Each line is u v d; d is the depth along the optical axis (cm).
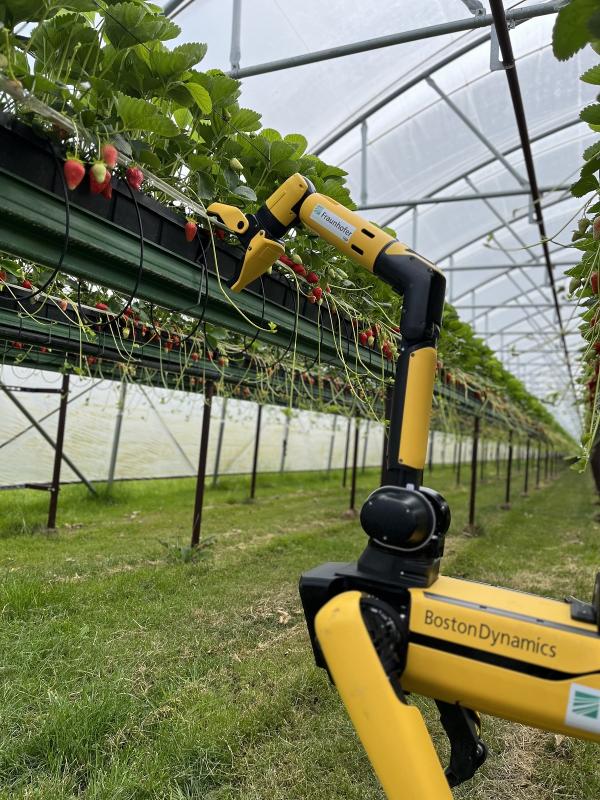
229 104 181
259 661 284
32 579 392
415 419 125
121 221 157
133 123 140
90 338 351
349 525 707
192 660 283
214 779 197
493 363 648
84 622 320
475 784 205
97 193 148
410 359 128
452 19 424
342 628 109
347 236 142
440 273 132
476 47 478
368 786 198
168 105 176
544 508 1016
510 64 335
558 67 536
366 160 632
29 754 204
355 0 404
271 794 190
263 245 156
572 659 101
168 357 423
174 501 855
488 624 108
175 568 449
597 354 202
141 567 454
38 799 179
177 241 181
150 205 167
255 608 365
